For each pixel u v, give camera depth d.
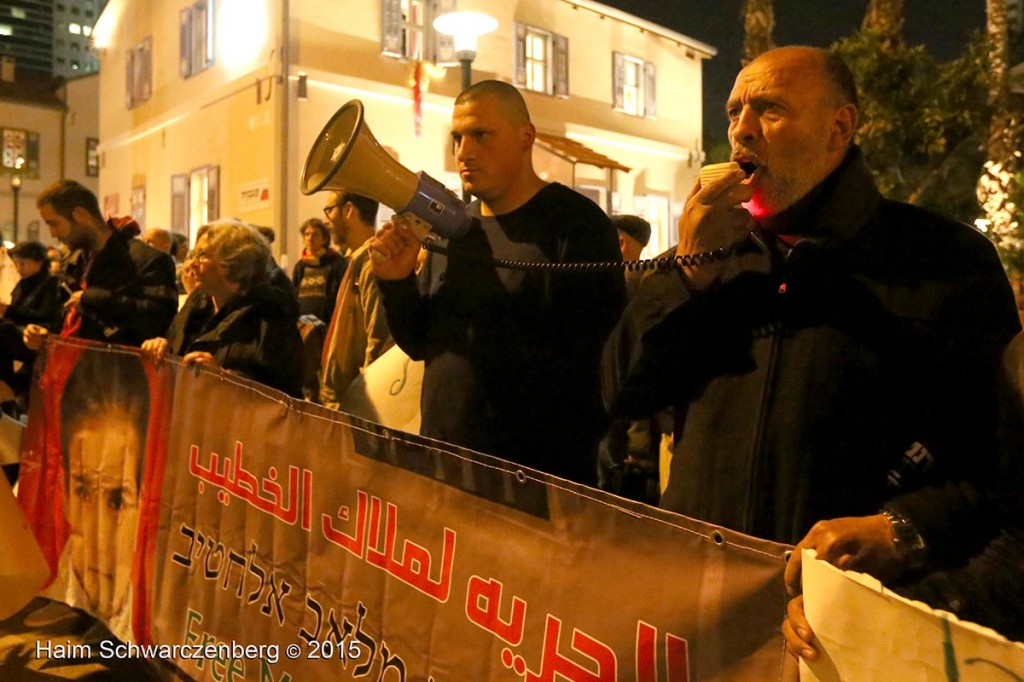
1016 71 10.10
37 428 4.32
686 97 17.05
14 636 4.10
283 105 11.31
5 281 8.07
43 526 4.25
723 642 1.54
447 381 2.58
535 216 2.59
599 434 2.61
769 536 1.70
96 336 4.42
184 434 3.35
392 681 2.31
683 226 1.85
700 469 1.81
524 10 13.84
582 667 1.78
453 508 2.13
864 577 1.28
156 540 3.50
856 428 1.65
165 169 14.59
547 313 2.51
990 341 1.62
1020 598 1.44
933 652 1.21
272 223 11.52
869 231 1.73
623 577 1.71
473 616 2.06
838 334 1.68
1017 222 8.13
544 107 14.16
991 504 1.51
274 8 11.41
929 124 9.88
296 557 2.71
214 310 3.85
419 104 12.35
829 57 1.81
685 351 1.88
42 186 33.41
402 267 2.60
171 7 14.26
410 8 12.38
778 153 1.77
